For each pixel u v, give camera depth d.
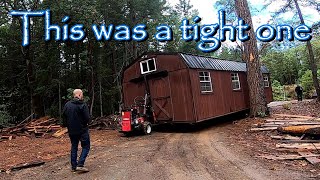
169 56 12.72
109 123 14.98
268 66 51.91
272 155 6.62
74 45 22.39
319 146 7.16
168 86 12.76
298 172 5.29
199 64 13.09
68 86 22.58
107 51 25.28
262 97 13.91
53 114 22.16
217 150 7.48
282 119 12.26
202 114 12.39
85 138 5.94
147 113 13.22
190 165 6.05
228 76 15.87
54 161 7.16
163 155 7.18
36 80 21.19
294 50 51.03
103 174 5.67
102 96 25.08
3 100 21.88
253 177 5.05
